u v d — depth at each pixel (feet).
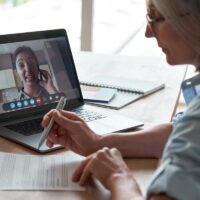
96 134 3.59
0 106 4.02
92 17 8.99
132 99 4.84
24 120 4.08
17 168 3.21
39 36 4.38
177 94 5.13
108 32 10.77
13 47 4.18
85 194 2.90
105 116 4.29
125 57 6.77
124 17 11.93
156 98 4.96
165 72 6.03
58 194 2.89
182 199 2.18
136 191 2.71
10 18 10.28
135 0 12.30
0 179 3.02
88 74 5.77
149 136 3.61
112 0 11.70
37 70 4.29
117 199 2.64
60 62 4.49
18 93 4.13
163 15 2.68
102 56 6.77
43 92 4.29
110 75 5.77
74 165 3.33
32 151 3.54
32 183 3.00
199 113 2.35
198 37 2.59
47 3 11.03
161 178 2.29
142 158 3.55
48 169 3.23
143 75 5.84
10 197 2.81
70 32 9.40
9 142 3.68
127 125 4.06
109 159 3.02
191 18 2.55
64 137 3.57
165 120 4.30
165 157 2.36
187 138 2.30
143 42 9.91
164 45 2.94
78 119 3.60
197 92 3.26
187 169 2.21
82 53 6.91
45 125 3.55
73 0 10.43
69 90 4.48
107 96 4.82
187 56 2.80
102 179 2.93
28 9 10.87
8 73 4.10
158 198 2.27
